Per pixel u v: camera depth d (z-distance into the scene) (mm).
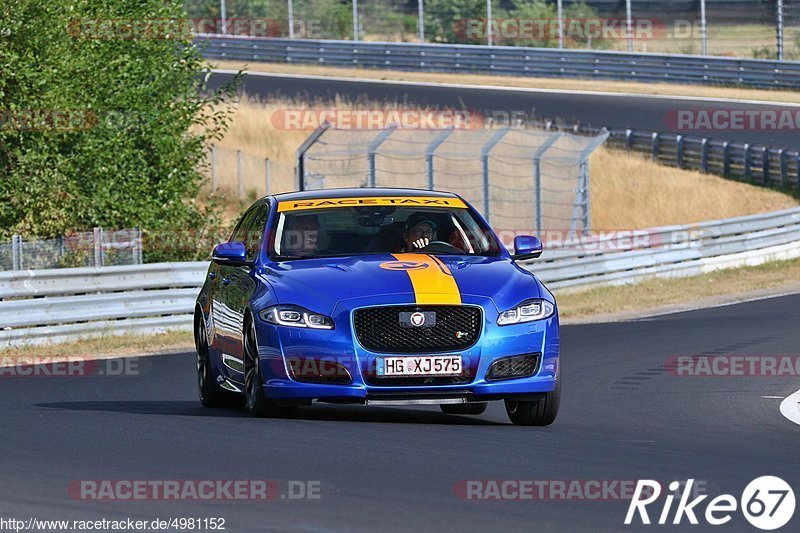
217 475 19484
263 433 23906
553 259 67000
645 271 72938
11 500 17828
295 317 24938
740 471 20141
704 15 144000
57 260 55531
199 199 89125
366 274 25578
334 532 15750
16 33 60562
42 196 61469
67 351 45781
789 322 51781
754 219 80688
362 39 152375
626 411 29656
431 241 27891
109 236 58062
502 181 97062
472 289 25250
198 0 148625
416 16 152875
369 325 24688
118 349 46625
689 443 23875
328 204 28875
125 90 65312
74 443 23141
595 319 58312
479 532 15766
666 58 135375
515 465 20469
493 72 139000
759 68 133000
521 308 25312
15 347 45969
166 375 38312
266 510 17000
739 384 35000
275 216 28547
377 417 28078
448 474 19578
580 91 131000
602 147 110562
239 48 144000
